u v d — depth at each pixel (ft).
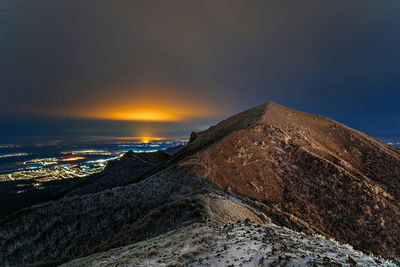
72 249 79.71
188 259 26.55
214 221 61.00
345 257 22.81
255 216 84.79
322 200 121.08
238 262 21.95
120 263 33.01
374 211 114.21
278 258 20.22
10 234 89.20
